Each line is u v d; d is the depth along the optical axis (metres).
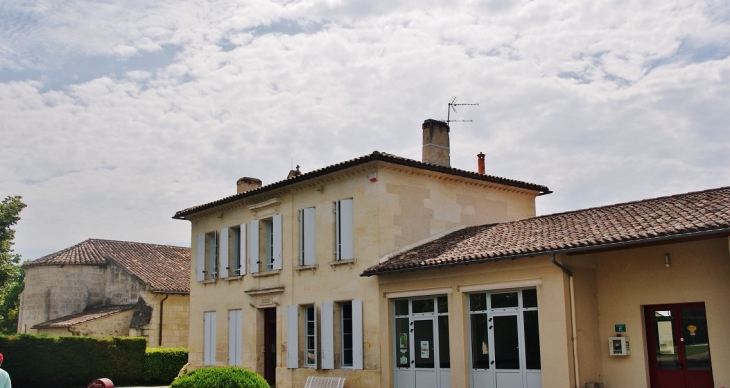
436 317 16.92
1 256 33.66
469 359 15.96
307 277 20.31
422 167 18.88
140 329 30.75
